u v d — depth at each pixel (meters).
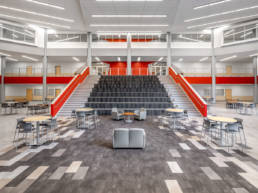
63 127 7.53
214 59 18.45
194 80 18.02
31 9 12.64
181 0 11.15
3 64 18.05
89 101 12.10
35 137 5.91
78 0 11.21
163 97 12.17
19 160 3.98
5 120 9.18
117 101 12.13
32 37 17.45
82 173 3.37
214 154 4.38
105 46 18.86
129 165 3.74
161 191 2.81
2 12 13.25
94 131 6.82
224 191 2.81
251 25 15.61
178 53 18.73
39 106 11.42
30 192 2.76
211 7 12.29
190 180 3.13
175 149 4.75
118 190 2.83
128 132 4.70
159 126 7.73
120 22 14.89
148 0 10.81
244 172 3.43
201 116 10.19
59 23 15.70
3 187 2.89
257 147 4.88
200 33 18.77
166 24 15.51
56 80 17.70
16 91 22.88
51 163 3.82
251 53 16.69
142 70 23.03
